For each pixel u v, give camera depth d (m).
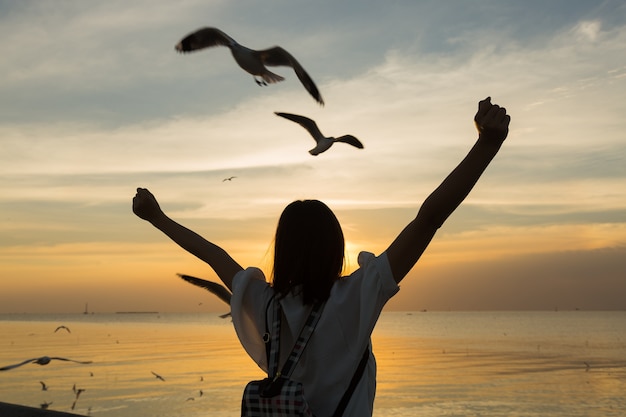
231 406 59.06
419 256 2.06
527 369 94.06
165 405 60.09
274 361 2.20
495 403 60.28
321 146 3.08
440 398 63.66
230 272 2.54
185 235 2.67
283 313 2.28
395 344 172.62
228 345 165.00
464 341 188.38
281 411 2.03
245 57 4.02
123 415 54.44
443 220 2.01
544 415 53.25
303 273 2.21
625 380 78.62
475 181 1.96
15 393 69.69
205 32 4.09
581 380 79.00
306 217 2.26
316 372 2.16
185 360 114.81
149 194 2.75
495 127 1.93
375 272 2.06
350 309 2.16
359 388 2.16
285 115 3.28
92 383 78.69
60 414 2.97
